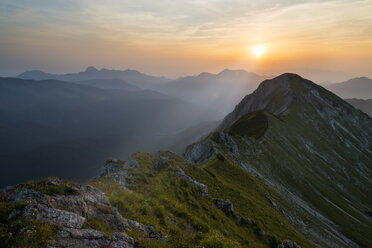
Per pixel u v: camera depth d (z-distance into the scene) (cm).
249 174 5738
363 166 12912
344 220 6956
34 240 859
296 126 13312
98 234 1059
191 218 1889
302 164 9300
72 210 1176
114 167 3344
